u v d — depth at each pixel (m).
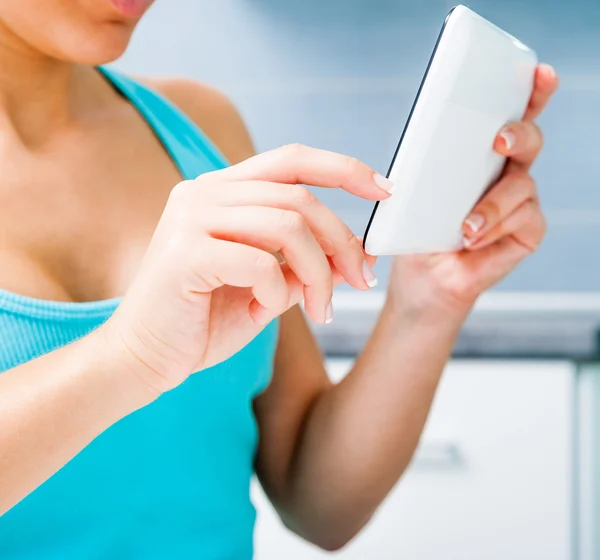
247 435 0.72
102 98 0.72
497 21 1.71
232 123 0.88
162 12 1.73
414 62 1.72
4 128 0.62
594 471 1.39
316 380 0.84
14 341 0.54
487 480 1.36
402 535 1.36
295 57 1.73
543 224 0.68
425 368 0.74
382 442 0.75
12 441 0.44
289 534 1.37
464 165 0.57
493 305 1.62
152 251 0.44
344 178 0.48
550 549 1.36
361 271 0.48
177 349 0.44
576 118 1.70
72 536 0.58
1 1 0.56
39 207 0.61
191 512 0.65
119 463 0.59
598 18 1.69
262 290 0.43
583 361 1.38
